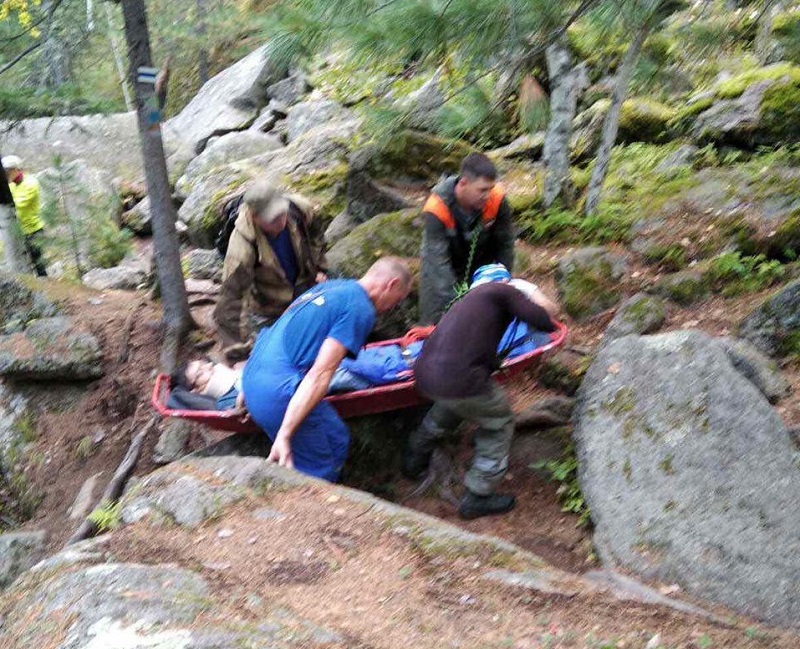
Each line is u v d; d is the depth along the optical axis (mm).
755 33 9664
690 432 4426
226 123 13984
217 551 3572
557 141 7707
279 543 3639
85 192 10555
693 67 9461
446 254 5242
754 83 8477
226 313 5434
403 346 5363
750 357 5180
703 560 3955
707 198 7074
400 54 4699
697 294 6207
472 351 4547
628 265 6707
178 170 13406
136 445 6020
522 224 7785
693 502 4176
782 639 3441
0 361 6562
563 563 4492
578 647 3039
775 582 3764
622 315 6074
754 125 8180
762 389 5062
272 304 5652
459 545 3688
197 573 3326
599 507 4438
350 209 8117
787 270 6191
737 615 3725
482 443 4844
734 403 4449
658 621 3346
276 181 9547
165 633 2768
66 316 7094
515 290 4621
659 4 4965
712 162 8289
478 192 5004
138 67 6320
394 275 4598
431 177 8203
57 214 9445
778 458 4188
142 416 6289
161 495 3959
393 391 4980
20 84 8188
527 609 3305
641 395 4715
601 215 7406
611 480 4484
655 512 4223
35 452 6336
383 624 3100
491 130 9148
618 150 9047
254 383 4652
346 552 3600
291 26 4754
